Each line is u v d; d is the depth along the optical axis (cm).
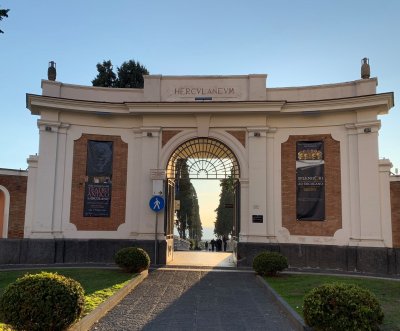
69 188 1894
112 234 1902
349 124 1825
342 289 749
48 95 1914
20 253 1797
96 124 1953
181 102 1884
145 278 1467
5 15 898
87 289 1150
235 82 1950
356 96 1766
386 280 1447
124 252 1495
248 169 1889
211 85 1953
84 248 1862
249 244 1817
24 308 670
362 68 1859
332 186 1825
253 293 1226
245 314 962
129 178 1944
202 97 1948
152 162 1916
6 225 1833
